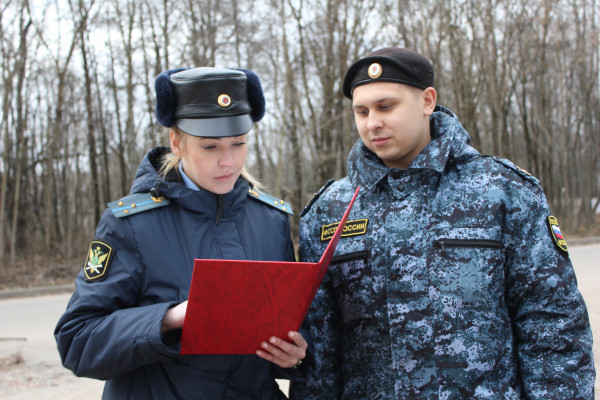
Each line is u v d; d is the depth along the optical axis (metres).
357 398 1.88
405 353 1.75
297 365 1.80
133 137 19.59
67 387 4.90
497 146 19.97
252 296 1.46
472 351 1.68
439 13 17.98
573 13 20.58
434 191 1.83
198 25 19.55
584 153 26.78
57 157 20.23
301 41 19.66
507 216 1.76
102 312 1.63
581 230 20.50
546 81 22.66
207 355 1.66
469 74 18.62
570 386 1.63
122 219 1.69
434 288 1.74
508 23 19.56
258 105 1.81
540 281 1.71
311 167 20.61
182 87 1.66
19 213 20.88
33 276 14.84
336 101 19.78
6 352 5.92
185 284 1.69
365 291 1.85
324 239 1.98
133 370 1.69
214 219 1.78
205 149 1.67
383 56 1.76
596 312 5.27
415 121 1.80
